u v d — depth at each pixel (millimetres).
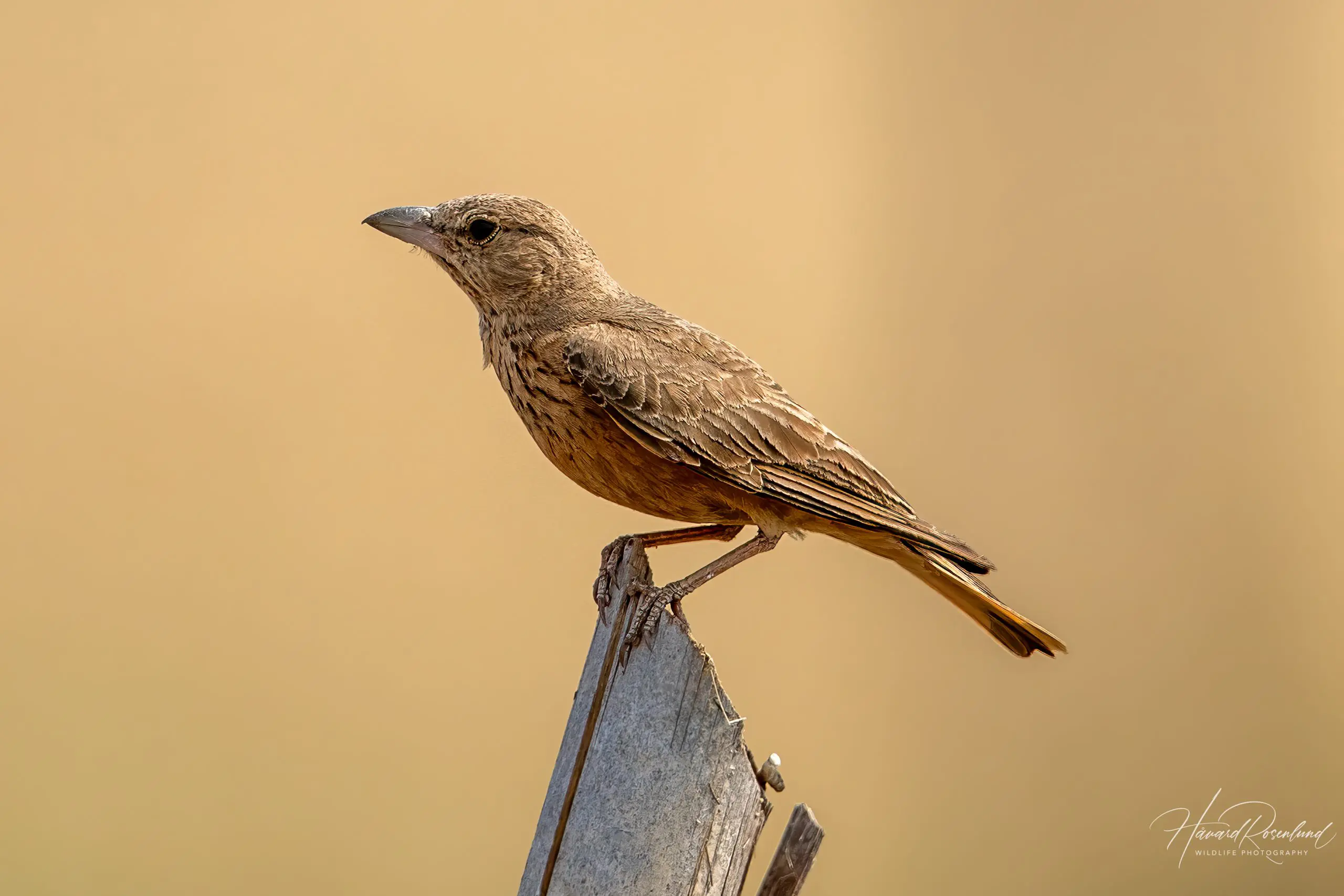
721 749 6441
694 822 6359
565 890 6492
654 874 6320
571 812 6641
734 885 6355
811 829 6266
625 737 6637
